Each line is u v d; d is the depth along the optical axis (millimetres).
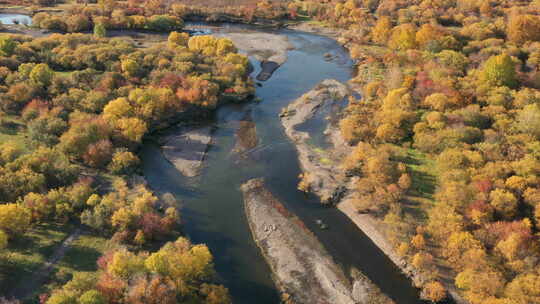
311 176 108000
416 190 95938
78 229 86375
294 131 130250
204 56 164875
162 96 130125
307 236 90312
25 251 79500
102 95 126875
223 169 113438
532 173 87312
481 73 127250
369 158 102750
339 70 180375
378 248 87250
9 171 93188
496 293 69312
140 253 77375
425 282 77500
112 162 105875
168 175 110625
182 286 69625
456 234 78062
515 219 82062
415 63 156250
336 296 76875
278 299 76812
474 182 88125
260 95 156375
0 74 134000
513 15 183500
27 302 69562
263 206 99250
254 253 86750
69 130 110750
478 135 103312
